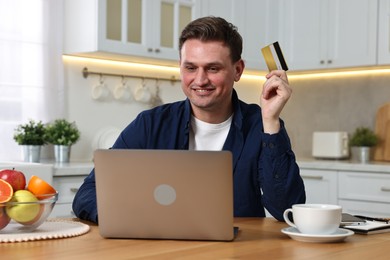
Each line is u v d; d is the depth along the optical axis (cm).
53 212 304
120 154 142
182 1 392
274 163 178
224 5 423
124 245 138
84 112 381
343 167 381
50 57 355
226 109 204
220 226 143
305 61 443
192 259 123
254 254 129
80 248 134
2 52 336
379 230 162
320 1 434
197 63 184
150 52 371
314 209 146
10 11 339
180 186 141
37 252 129
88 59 383
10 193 146
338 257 127
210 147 210
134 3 363
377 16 404
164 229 144
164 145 210
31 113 350
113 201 144
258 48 449
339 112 459
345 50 420
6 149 340
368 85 443
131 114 408
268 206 183
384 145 423
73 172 312
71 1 358
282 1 456
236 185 207
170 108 215
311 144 476
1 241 140
